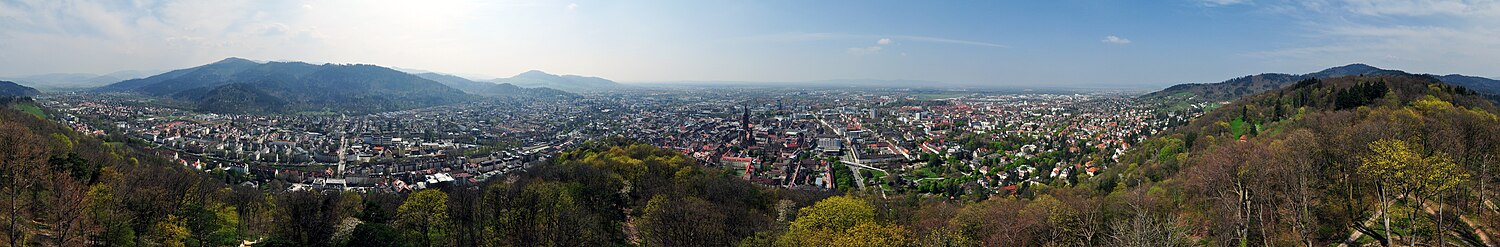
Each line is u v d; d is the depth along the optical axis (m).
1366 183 95.12
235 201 133.25
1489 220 84.12
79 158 127.25
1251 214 98.62
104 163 158.62
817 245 95.88
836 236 96.88
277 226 116.94
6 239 83.06
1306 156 95.25
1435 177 74.50
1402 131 109.00
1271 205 95.25
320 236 108.75
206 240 104.69
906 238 100.38
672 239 107.19
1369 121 129.12
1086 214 104.56
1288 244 89.12
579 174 170.75
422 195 119.00
